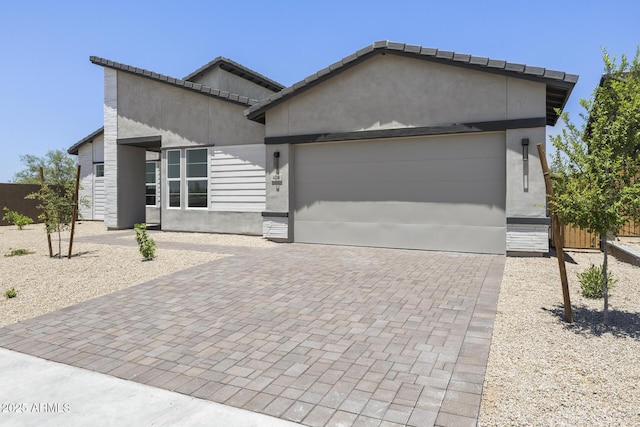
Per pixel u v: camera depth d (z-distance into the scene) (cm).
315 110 1207
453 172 1077
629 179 495
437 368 418
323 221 1238
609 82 523
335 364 434
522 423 320
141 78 1652
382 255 1046
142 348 488
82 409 357
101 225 2031
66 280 830
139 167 1834
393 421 327
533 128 973
